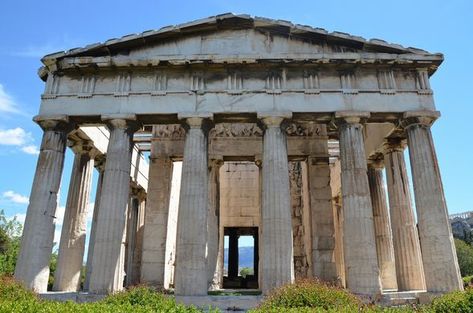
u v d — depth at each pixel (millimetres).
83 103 23750
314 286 15602
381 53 23812
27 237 21266
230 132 29344
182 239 21219
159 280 25609
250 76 24141
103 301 15906
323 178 27922
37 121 23344
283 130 23234
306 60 23672
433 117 23094
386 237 29156
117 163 22562
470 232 83750
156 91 23859
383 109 23281
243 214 34844
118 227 21703
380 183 30547
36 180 22359
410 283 24688
